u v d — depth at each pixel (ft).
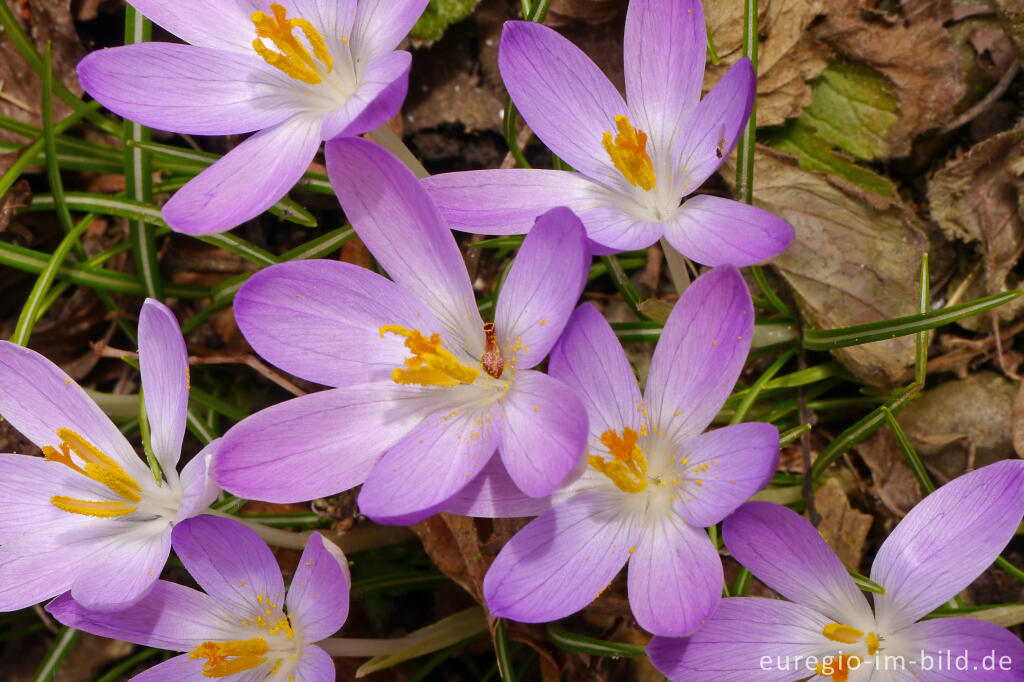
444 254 0.89
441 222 0.88
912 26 0.99
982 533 0.86
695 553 0.85
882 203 0.98
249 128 0.91
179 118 0.91
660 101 0.90
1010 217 0.97
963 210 0.98
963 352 0.97
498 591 0.85
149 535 0.91
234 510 0.96
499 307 0.88
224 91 0.92
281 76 0.92
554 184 0.91
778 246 0.84
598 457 0.86
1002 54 0.99
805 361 0.98
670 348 0.86
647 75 0.90
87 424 0.92
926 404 0.97
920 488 0.96
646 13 0.90
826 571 0.86
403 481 0.86
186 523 0.88
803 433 0.96
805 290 0.98
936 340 0.98
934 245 0.99
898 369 0.96
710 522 0.85
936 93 0.99
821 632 0.87
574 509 0.87
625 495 0.87
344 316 0.89
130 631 0.90
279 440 0.87
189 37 0.92
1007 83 0.98
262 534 0.96
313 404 0.88
